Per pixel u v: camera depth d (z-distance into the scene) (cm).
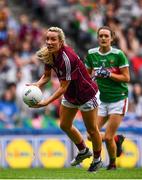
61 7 4756
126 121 3659
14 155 3231
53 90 3772
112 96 2411
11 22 4312
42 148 3259
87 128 2170
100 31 2386
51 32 1995
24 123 3609
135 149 3325
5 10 4381
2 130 3234
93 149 2200
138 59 4412
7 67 3894
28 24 4341
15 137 3247
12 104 3672
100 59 2403
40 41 4228
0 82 3828
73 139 2220
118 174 2150
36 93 2012
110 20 4647
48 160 3253
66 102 2138
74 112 2161
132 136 3331
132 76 4238
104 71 2342
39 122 3622
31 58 3981
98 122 2447
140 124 3634
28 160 3241
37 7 4794
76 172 2278
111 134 2405
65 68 2009
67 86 2044
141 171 2377
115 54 2386
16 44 4134
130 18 4744
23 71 3884
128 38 4562
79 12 4672
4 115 3597
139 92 4025
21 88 3772
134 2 4881
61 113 2167
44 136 3272
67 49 2022
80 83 2075
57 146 3259
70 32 4619
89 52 2428
